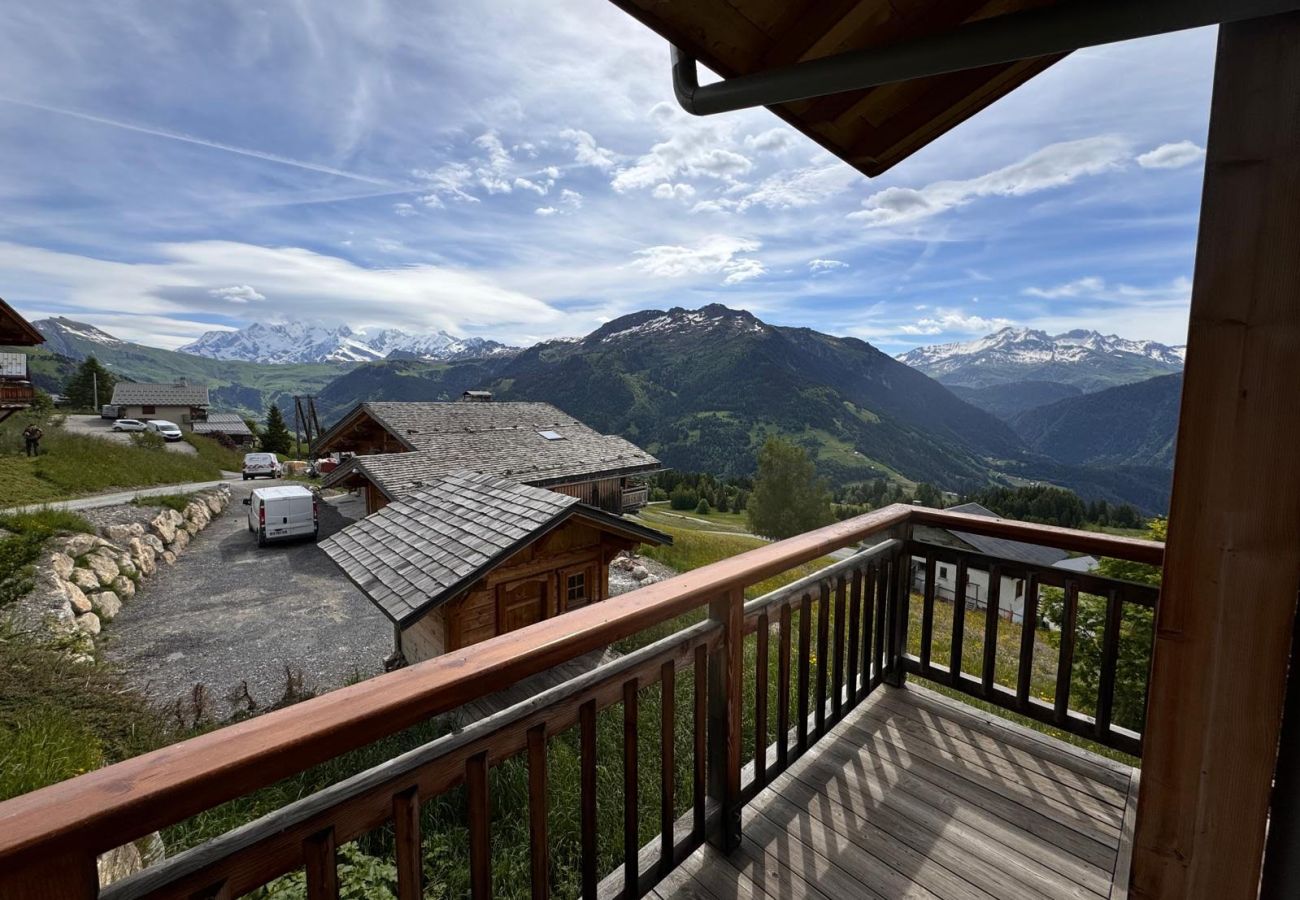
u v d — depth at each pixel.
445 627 7.18
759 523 46.81
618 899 1.76
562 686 1.48
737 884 1.99
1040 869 2.05
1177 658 0.98
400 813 1.13
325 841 1.02
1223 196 0.86
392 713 1.05
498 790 4.28
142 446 29.31
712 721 2.11
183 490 22.50
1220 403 0.89
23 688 6.18
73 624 9.03
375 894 3.05
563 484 18.33
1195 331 0.91
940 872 2.04
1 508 13.90
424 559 7.24
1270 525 0.87
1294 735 0.90
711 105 1.33
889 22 1.31
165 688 8.60
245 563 15.49
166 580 13.88
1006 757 2.67
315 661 9.65
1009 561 2.85
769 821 2.29
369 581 7.05
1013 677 6.99
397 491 13.95
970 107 1.72
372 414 19.92
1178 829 1.01
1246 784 0.94
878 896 1.94
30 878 0.73
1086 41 0.86
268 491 18.08
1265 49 0.81
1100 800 2.39
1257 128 0.82
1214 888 0.98
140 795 0.79
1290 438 0.84
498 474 16.86
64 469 20.42
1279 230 0.82
